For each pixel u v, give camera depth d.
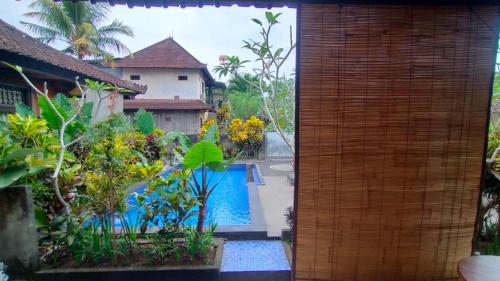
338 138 2.14
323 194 2.21
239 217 5.55
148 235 3.11
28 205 2.61
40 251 2.96
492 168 2.85
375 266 2.29
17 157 2.61
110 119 3.54
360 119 2.12
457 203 2.24
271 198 5.54
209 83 19.25
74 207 2.91
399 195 2.20
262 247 3.36
